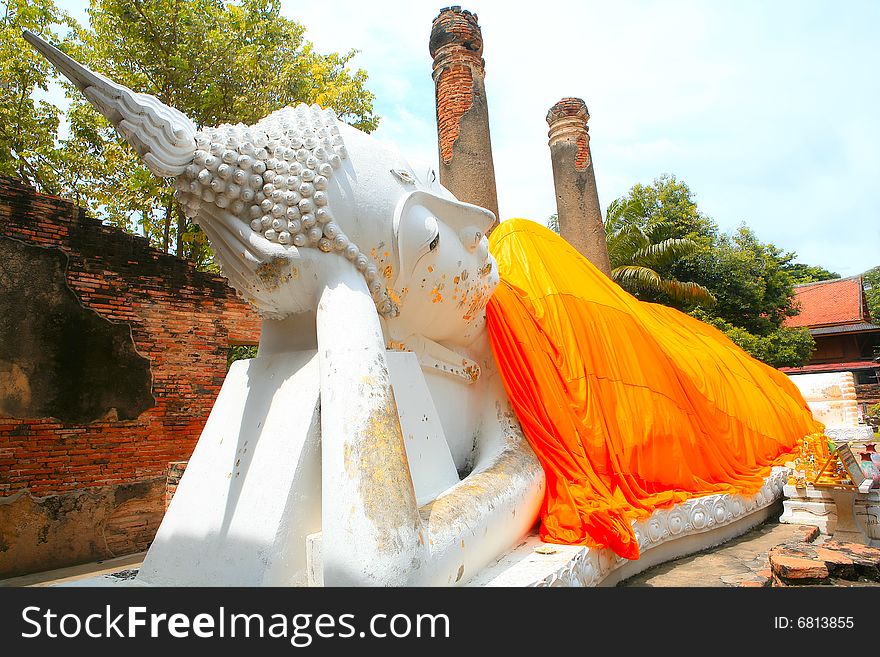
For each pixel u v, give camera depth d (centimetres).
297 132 267
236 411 280
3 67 1084
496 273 362
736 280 1962
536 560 282
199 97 1227
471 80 768
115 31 1253
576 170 938
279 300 264
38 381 686
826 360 2695
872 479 493
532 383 367
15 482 659
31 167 1169
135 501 737
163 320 798
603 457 370
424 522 233
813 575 350
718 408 511
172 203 1284
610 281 523
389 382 230
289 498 224
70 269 725
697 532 421
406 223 284
